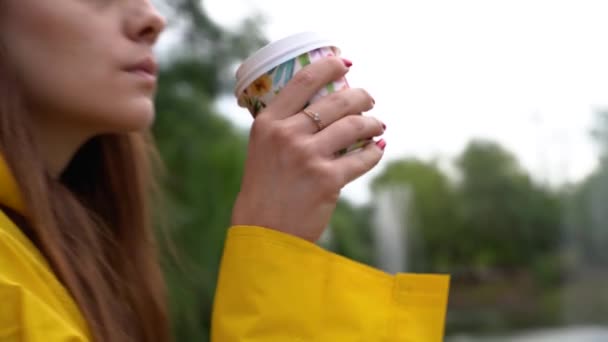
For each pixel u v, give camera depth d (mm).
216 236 3494
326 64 699
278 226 667
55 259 646
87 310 646
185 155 3719
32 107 671
